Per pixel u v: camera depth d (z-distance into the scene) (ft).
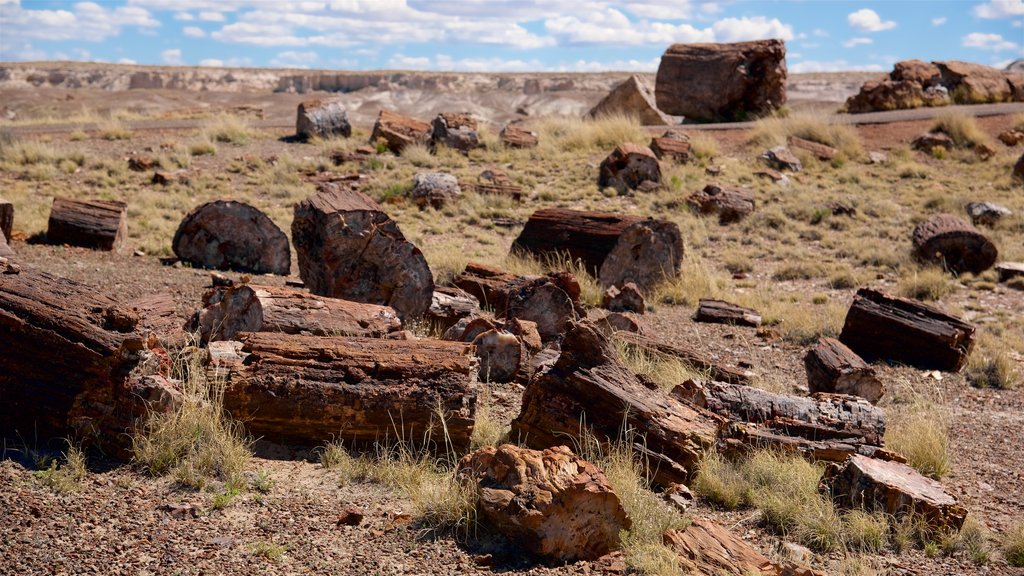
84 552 12.90
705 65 98.73
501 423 20.88
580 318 30.14
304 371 17.94
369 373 18.26
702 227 56.80
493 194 61.05
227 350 18.45
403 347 19.02
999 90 100.78
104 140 73.10
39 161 62.69
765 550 16.10
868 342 33.86
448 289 31.37
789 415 21.20
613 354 19.76
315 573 13.16
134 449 16.16
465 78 352.90
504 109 219.82
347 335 21.65
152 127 81.66
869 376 26.53
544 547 14.38
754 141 79.10
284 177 63.36
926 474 21.22
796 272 48.24
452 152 73.36
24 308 16.53
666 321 37.09
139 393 16.57
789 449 20.38
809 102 145.48
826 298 43.16
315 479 16.74
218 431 16.97
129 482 15.44
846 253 52.31
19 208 47.80
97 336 16.49
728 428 20.53
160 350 18.43
